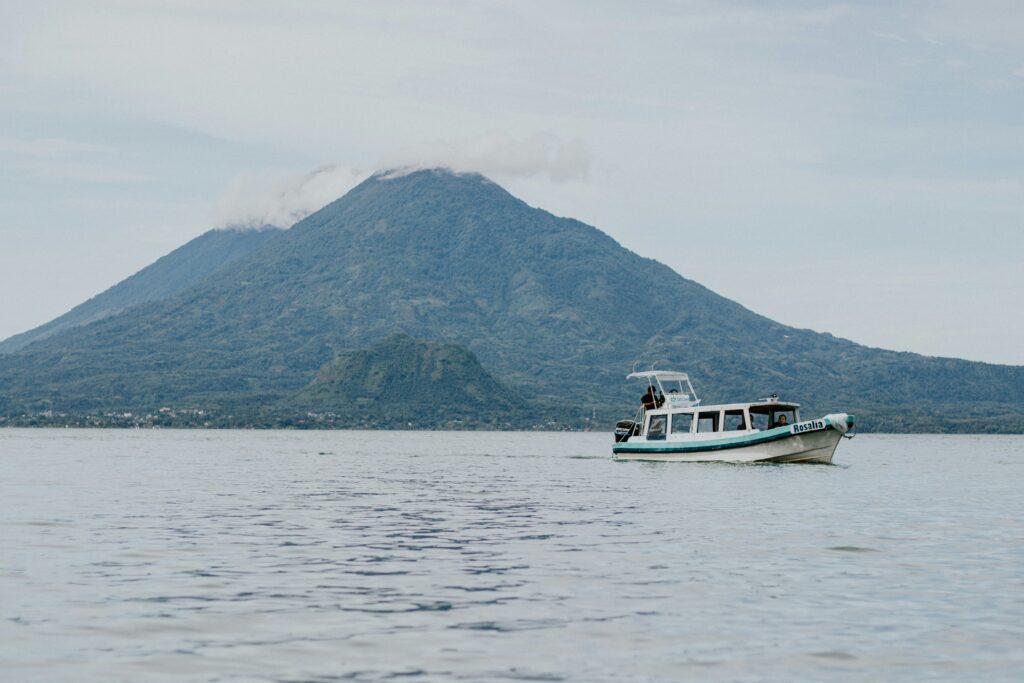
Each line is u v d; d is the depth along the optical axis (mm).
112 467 125312
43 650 28547
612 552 46688
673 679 26469
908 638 30562
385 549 47469
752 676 26766
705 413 121375
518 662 27781
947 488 92750
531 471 119688
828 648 29422
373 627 31438
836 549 48188
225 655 28219
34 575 39719
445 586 37969
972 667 27625
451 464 143250
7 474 106625
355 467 132375
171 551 46406
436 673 26703
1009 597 36438
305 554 45688
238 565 42562
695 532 54531
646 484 91062
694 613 33625
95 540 49844
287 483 94625
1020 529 57062
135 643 29391
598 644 29672
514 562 43594
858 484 94062
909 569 42344
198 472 115188
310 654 28359
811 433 113688
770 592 37156
